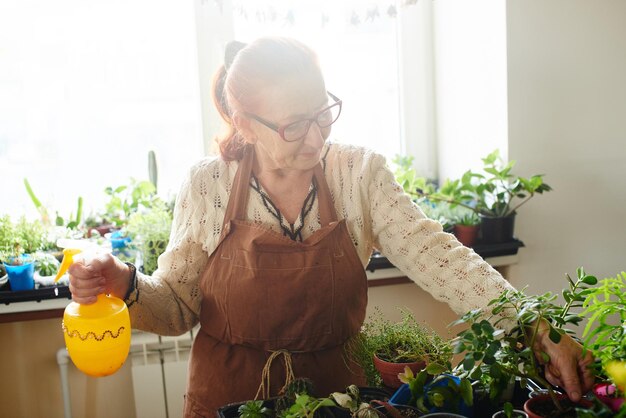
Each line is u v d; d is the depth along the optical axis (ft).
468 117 7.16
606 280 2.98
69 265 3.49
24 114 7.08
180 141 7.44
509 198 6.68
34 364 7.02
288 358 3.99
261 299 3.96
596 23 6.47
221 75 4.07
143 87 7.25
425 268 3.92
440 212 6.97
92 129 7.26
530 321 3.05
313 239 3.95
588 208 6.86
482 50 6.75
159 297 4.16
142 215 6.81
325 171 4.13
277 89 3.46
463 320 3.08
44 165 7.23
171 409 7.08
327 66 7.36
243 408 3.15
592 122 6.66
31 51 6.96
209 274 4.13
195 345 4.27
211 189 4.16
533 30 6.36
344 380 4.04
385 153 7.84
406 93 7.70
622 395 2.65
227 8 7.07
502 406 3.08
